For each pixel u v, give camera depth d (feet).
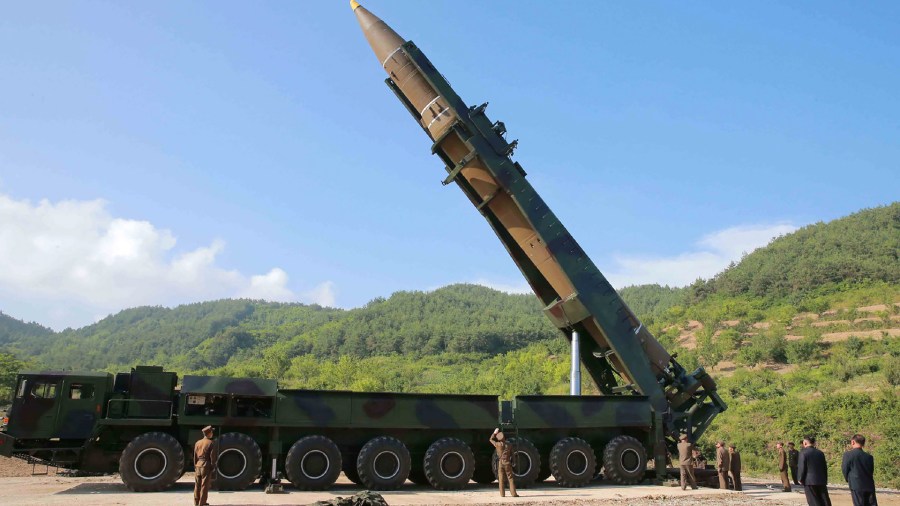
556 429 51.96
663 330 272.31
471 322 485.56
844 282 286.87
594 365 58.85
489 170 51.98
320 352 449.06
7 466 59.98
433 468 45.96
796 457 53.52
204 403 45.27
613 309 53.16
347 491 43.96
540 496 42.96
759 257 383.04
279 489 41.88
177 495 39.60
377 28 55.93
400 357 388.16
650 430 53.57
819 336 205.77
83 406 43.11
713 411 56.85
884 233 361.71
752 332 235.40
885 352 176.14
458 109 52.42
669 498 43.11
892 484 73.97
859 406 107.65
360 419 45.55
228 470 42.47
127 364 630.33
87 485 46.01
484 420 48.44
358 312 589.32
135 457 41.39
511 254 55.98
